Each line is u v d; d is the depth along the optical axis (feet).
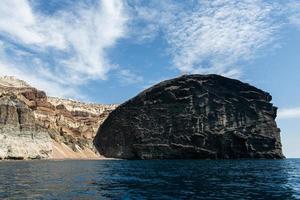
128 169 279.49
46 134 446.19
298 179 196.13
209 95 631.15
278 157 600.80
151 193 124.57
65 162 373.20
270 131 617.21
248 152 583.58
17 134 385.91
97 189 133.18
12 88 510.58
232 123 620.90
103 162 425.28
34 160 382.83
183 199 111.04
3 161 336.90
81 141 587.27
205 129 603.67
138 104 644.69
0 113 376.48
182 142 590.14
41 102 541.75
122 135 637.71
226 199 112.37
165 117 615.57
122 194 120.37
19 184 140.67
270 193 129.49
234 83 650.43
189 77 647.56
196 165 363.56
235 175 221.66
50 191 122.21
